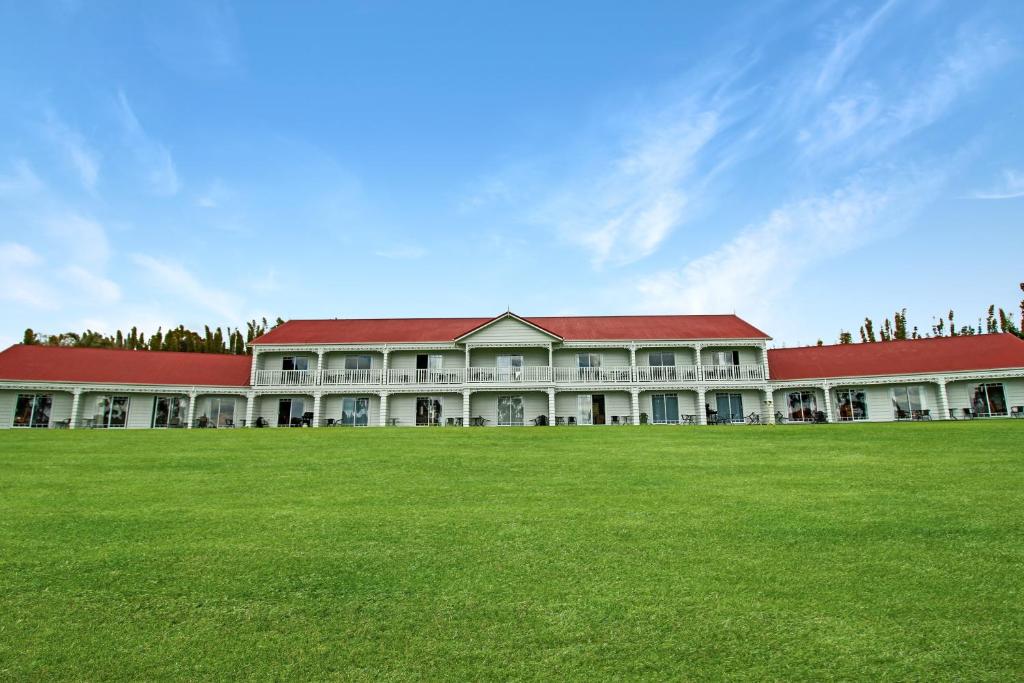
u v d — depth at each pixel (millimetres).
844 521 11406
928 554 9539
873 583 8469
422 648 6980
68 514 12422
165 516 12312
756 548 10000
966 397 38094
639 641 7043
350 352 43406
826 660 6539
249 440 25094
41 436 26250
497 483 15641
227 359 45656
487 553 10023
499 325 42094
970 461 17312
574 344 42188
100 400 40469
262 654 6883
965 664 6391
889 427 27391
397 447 22641
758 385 41062
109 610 7961
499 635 7250
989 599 7875
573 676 6352
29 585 8719
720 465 17891
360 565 9516
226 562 9641
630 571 9125
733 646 6879
